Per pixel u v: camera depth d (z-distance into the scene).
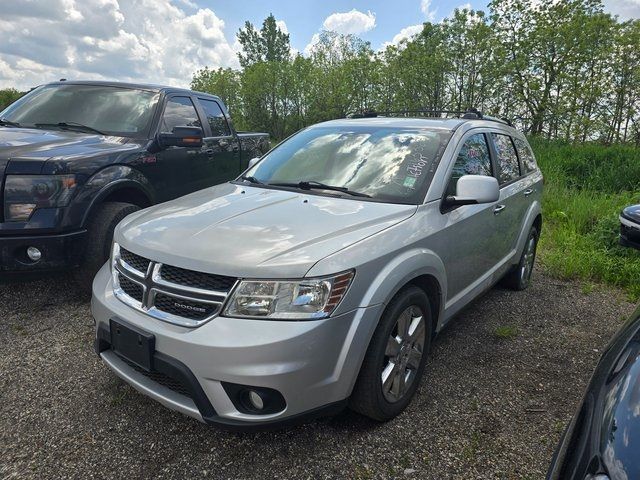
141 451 2.42
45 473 2.27
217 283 2.20
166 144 4.86
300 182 3.26
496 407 2.87
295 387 2.12
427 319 2.86
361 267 2.31
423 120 3.75
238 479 2.26
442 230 2.91
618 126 19.81
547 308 4.48
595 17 18.12
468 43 19.22
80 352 3.35
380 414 2.58
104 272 2.82
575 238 6.34
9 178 3.52
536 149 13.68
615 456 1.17
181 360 2.18
